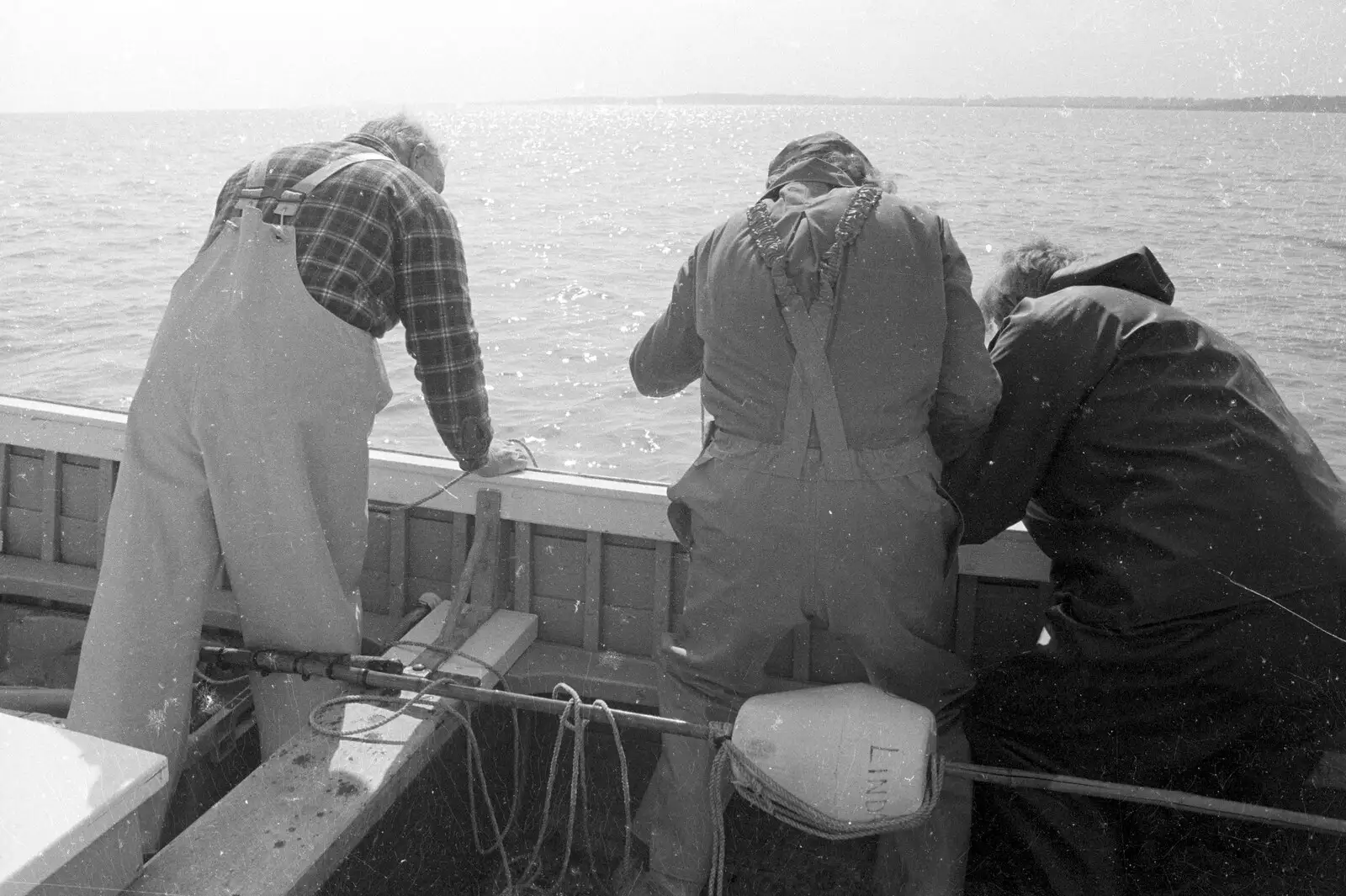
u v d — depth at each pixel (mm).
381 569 2635
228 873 1557
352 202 2098
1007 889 2014
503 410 7586
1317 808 1921
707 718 2002
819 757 1784
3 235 19547
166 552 2021
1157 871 1929
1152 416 1882
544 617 2518
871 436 1806
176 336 1987
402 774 1848
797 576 1841
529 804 2354
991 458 1988
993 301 2346
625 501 2391
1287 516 1779
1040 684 1992
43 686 2580
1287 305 11438
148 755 1548
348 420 2098
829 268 1790
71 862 1385
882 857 2076
